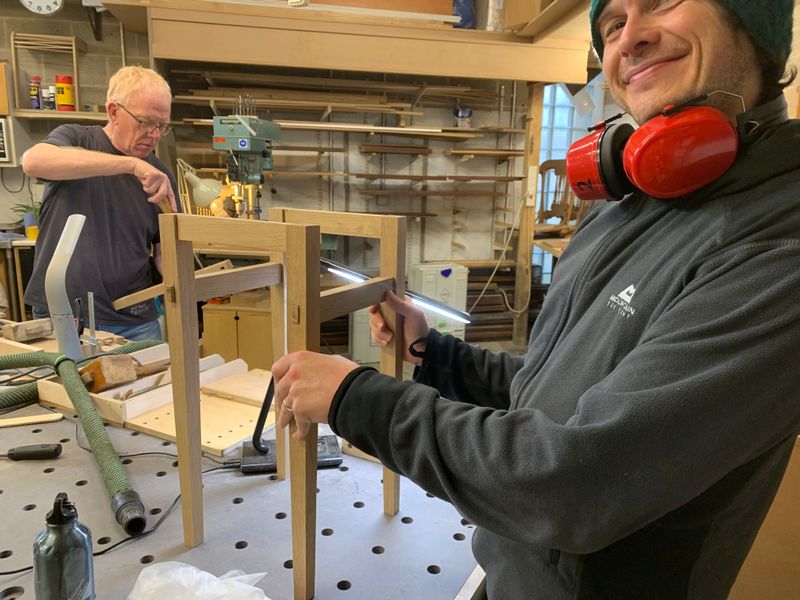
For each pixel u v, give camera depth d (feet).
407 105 12.64
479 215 14.92
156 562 2.81
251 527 3.11
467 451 1.78
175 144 12.03
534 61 11.37
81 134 6.61
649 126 1.96
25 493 3.41
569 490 1.59
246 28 10.03
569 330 2.29
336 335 13.67
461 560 2.86
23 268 11.62
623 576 1.97
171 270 2.81
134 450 3.96
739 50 1.87
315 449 2.51
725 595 2.07
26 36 11.64
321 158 13.57
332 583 2.68
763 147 1.85
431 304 3.31
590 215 2.77
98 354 5.23
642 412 1.53
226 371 5.15
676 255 1.91
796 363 1.51
